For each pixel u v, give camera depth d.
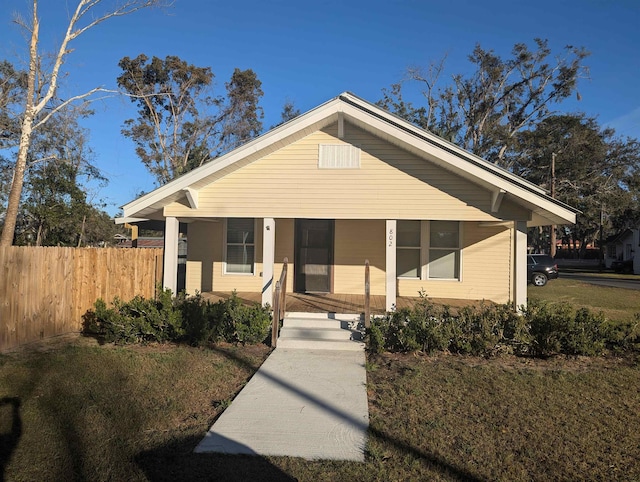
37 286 8.39
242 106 36.09
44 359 7.16
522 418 5.07
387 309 9.29
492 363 7.34
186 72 34.03
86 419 4.89
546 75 34.12
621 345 7.97
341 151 9.45
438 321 8.16
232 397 5.82
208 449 4.28
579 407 5.41
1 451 4.15
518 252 9.14
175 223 9.79
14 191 16.34
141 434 4.58
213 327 8.28
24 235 23.38
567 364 7.31
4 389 5.77
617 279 29.20
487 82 34.44
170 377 6.41
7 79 22.89
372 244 12.55
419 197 9.29
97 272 9.62
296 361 7.37
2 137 24.03
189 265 13.24
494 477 3.82
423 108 34.75
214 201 9.65
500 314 8.06
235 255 13.05
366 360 7.49
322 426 4.86
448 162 8.64
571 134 35.44
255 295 12.25
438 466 3.98
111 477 3.75
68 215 23.69
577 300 16.69
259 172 9.58
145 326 8.17
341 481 3.73
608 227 43.03
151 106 33.38
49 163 25.22
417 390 5.95
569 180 36.16
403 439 4.54
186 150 35.47
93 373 6.48
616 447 4.38
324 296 12.09
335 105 8.87
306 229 12.69
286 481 3.71
